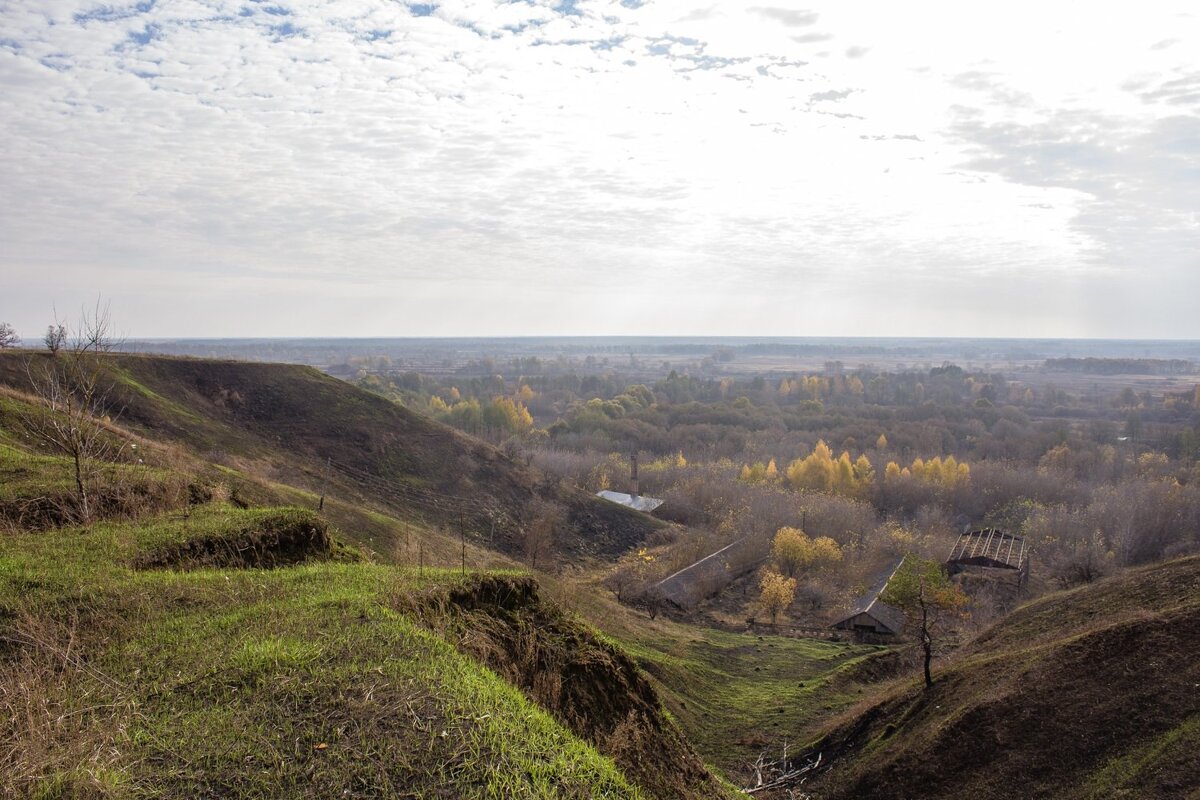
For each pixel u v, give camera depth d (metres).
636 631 41.81
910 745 24.45
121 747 7.74
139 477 19.88
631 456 95.25
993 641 32.19
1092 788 19.73
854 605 52.38
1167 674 22.22
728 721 32.31
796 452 105.06
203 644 9.99
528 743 8.40
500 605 13.30
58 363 48.78
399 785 7.37
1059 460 92.94
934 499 81.12
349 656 9.70
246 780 7.31
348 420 68.00
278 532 15.95
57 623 10.26
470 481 67.44
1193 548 59.12
